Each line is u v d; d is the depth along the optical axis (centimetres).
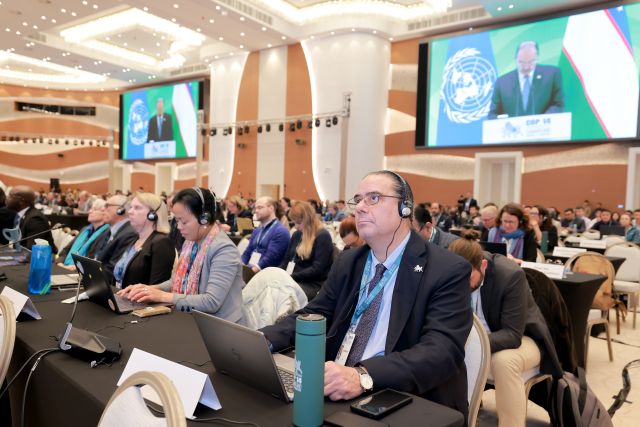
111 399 98
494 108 1238
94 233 386
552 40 1144
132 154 2114
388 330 149
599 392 326
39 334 175
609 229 837
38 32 1491
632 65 1038
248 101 1675
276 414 113
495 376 229
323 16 1441
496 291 242
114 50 1783
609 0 1095
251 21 1340
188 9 1250
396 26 1416
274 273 253
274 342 156
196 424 108
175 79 2009
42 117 2267
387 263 160
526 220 464
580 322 343
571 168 1170
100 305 222
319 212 1340
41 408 153
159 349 159
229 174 1744
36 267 246
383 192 155
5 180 2256
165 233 293
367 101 1438
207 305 219
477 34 1260
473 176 1317
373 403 118
